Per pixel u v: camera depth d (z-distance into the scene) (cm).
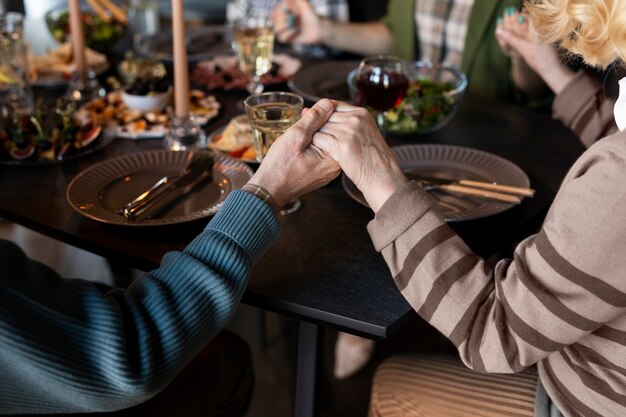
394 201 96
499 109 165
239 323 205
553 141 148
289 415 178
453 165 135
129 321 85
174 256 93
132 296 88
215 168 131
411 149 139
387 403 118
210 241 93
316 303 98
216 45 207
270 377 191
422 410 114
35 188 129
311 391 121
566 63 153
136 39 209
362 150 100
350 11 257
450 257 95
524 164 138
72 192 121
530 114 162
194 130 145
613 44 85
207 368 122
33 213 121
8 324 74
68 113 143
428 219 96
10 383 78
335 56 229
